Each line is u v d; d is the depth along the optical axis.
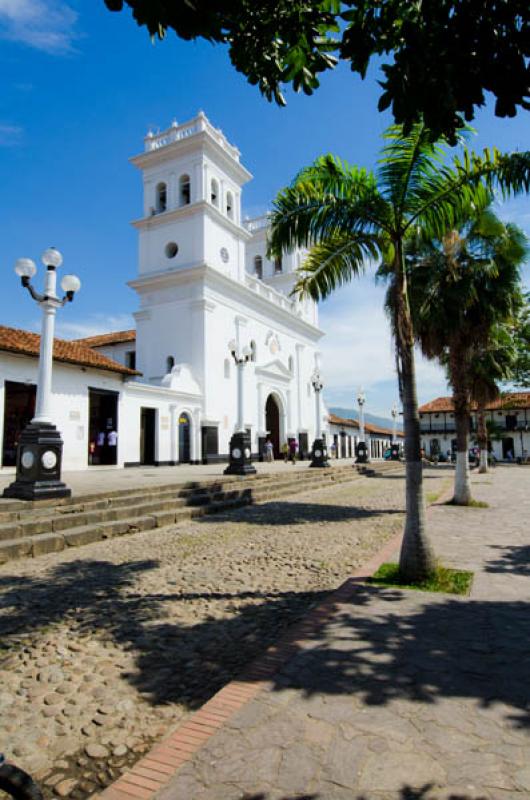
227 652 3.88
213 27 2.59
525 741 2.46
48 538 7.26
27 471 8.70
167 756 2.46
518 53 2.57
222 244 27.75
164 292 26.78
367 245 6.96
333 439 43.34
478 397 23.33
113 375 19.83
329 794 2.13
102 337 33.06
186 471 18.12
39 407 8.94
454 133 2.96
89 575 6.07
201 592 5.39
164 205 28.55
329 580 5.84
